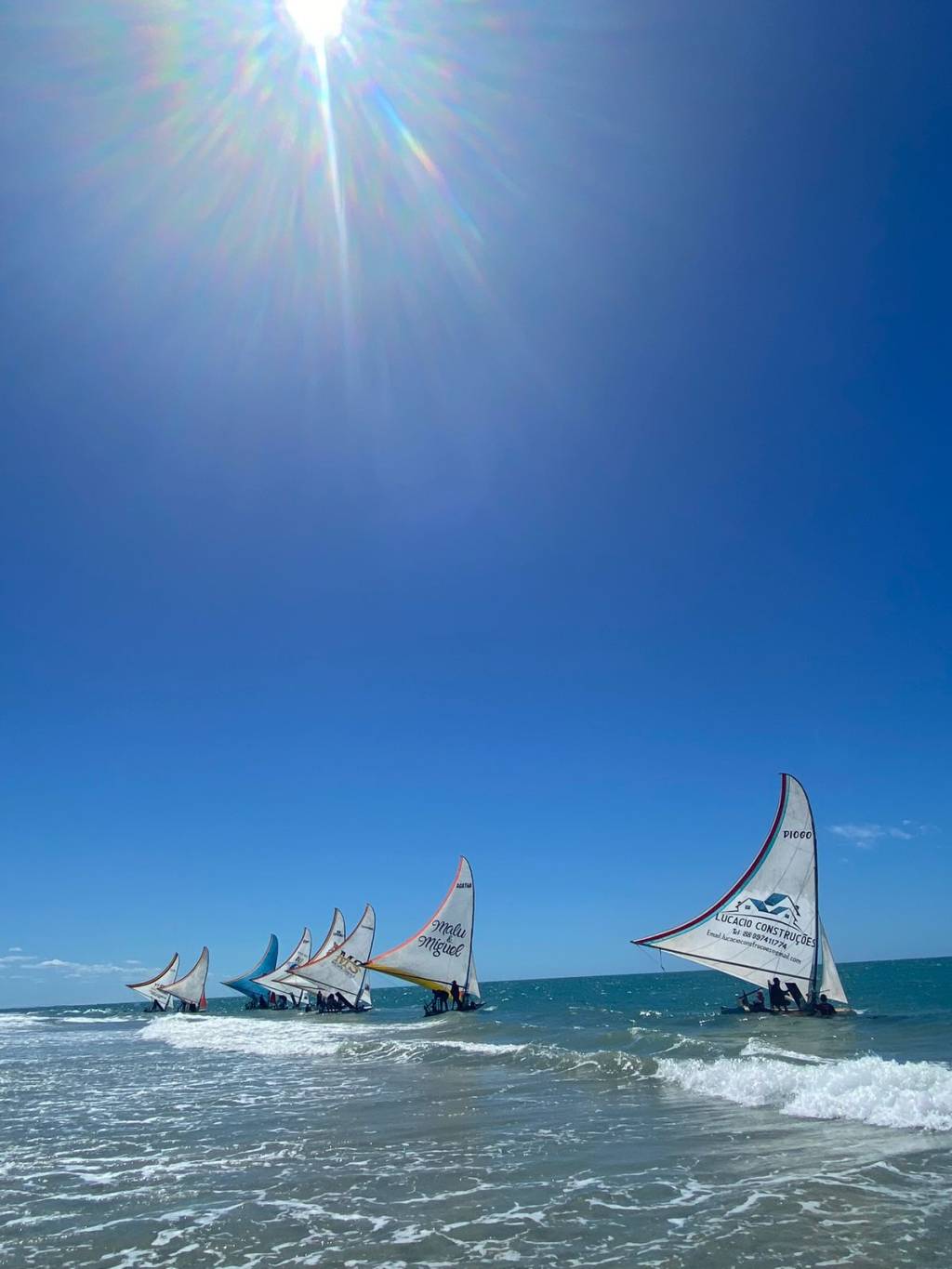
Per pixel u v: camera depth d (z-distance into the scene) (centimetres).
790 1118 1408
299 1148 1429
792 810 3488
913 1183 1005
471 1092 1934
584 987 14712
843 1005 3281
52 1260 921
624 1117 1534
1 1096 2395
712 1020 3619
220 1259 899
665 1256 839
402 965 4919
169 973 9250
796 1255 820
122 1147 1520
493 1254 873
